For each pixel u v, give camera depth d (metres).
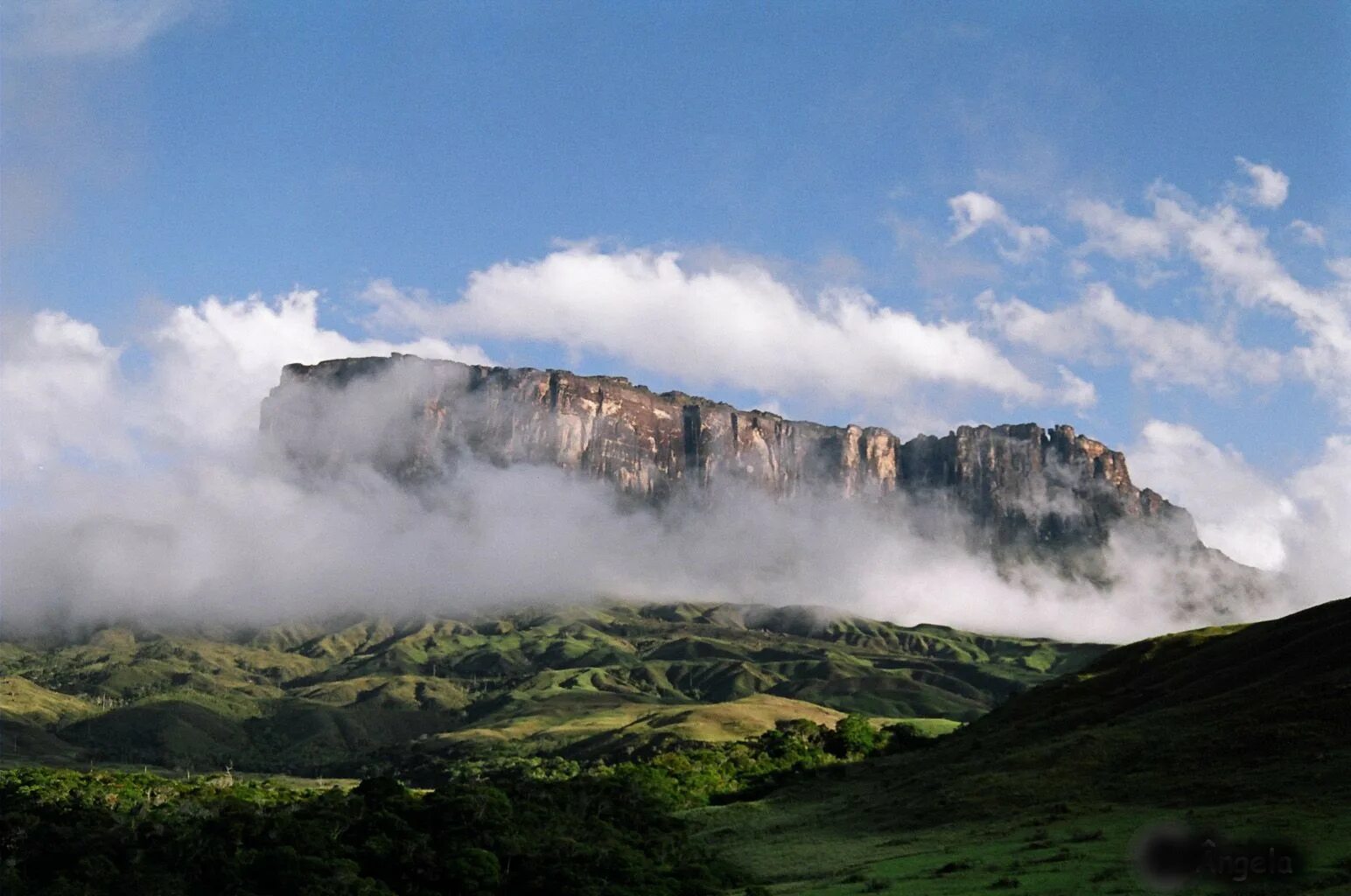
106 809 170.25
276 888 132.88
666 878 129.38
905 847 123.88
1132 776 126.56
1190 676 162.75
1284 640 157.12
